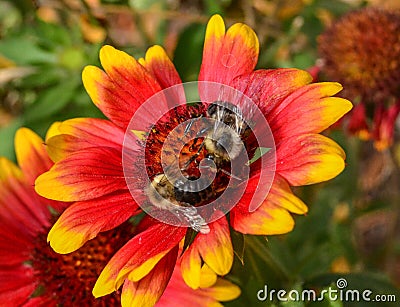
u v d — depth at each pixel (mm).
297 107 199
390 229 343
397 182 359
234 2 328
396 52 276
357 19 285
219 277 223
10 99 362
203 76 214
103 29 319
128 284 195
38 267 241
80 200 205
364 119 281
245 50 211
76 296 234
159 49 221
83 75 219
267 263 229
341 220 331
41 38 311
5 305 241
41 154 253
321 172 186
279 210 185
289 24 340
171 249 198
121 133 218
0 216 250
